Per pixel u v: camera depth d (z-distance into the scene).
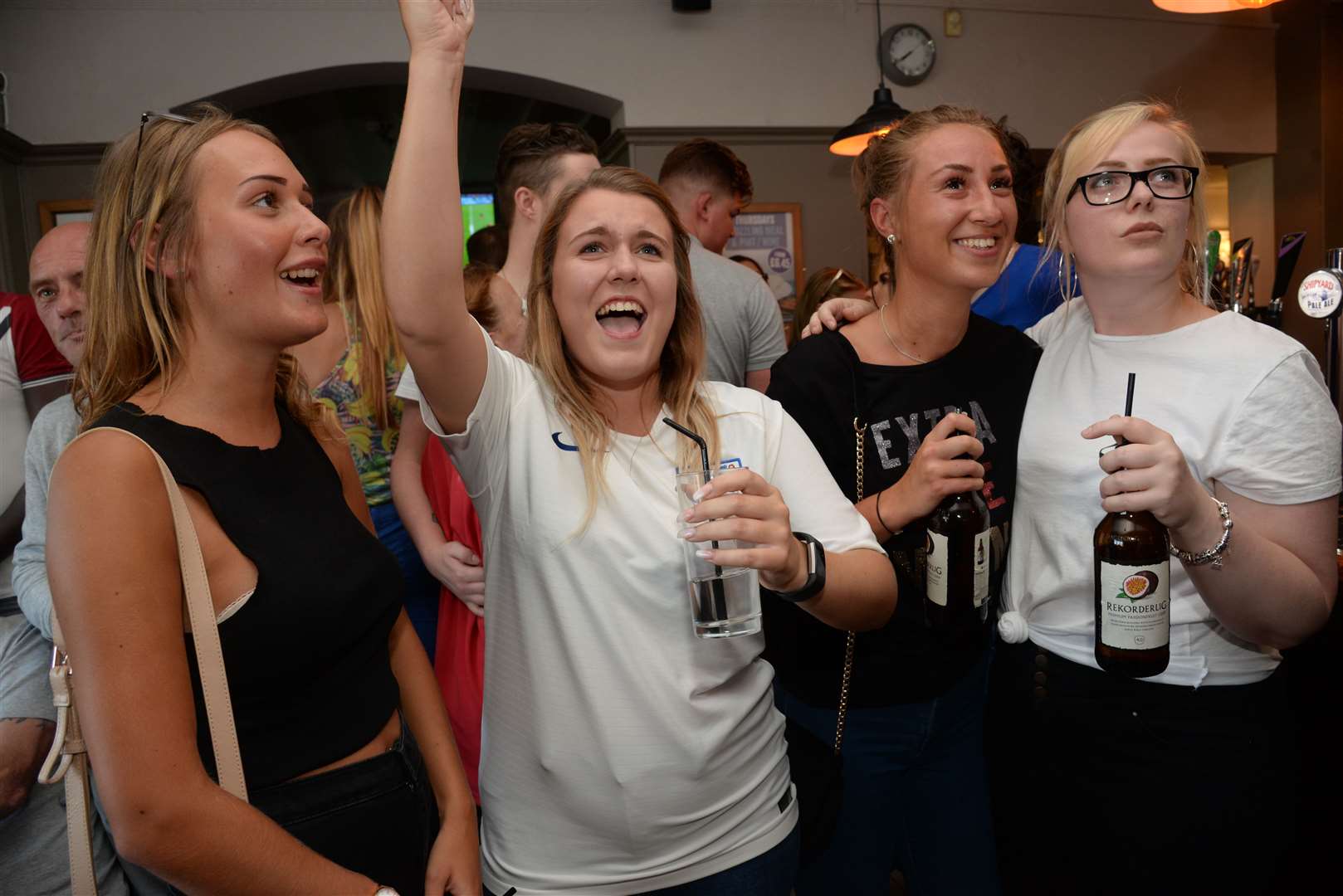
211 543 0.98
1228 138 6.75
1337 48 6.51
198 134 1.04
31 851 1.45
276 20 5.25
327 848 1.03
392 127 8.52
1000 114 6.24
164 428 0.99
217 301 1.03
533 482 1.19
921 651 1.55
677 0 5.66
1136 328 1.43
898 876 2.41
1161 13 6.47
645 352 1.22
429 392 1.13
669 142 5.87
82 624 0.88
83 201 5.08
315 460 1.19
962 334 1.64
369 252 1.91
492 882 1.25
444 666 1.75
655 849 1.18
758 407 1.35
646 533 1.18
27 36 4.99
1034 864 1.59
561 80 5.68
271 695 1.01
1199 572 1.25
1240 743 1.36
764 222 6.00
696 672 1.18
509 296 2.11
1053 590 1.47
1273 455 1.28
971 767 1.66
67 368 1.82
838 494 1.33
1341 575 1.70
